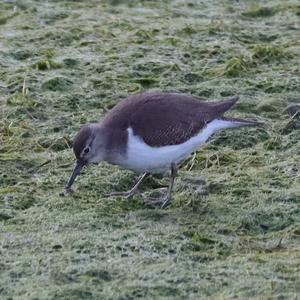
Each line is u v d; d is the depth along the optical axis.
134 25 22.02
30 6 23.25
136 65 19.58
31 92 18.23
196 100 14.57
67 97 18.00
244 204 14.27
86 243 12.84
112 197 14.53
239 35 21.47
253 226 13.66
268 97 18.17
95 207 14.12
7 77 18.94
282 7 23.28
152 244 12.88
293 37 21.42
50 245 12.80
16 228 13.34
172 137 13.96
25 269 12.09
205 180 15.06
